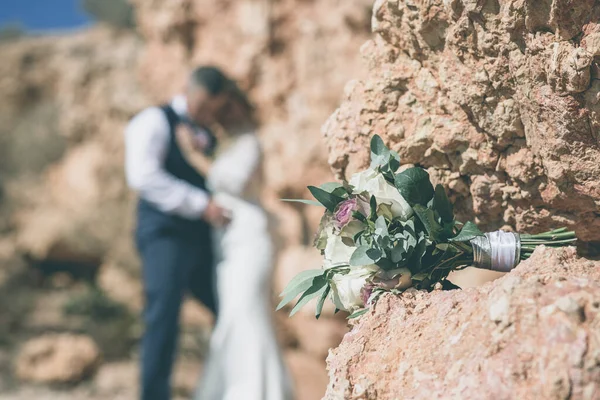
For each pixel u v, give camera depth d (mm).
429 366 995
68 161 12484
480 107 1339
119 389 6555
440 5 1314
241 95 3887
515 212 1432
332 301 1345
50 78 14547
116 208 11297
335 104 6531
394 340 1086
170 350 3695
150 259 3730
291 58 6941
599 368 837
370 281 1263
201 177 4016
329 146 1580
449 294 1125
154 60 8336
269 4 6980
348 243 1294
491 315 958
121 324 8320
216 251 3879
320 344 6188
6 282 10289
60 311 9430
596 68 1151
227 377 3691
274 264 3891
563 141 1250
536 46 1198
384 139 1477
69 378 6590
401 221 1282
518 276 1019
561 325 881
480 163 1397
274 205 6801
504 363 904
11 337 8312
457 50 1317
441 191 1288
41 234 11164
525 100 1267
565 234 1319
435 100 1419
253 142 3875
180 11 7758
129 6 15367
